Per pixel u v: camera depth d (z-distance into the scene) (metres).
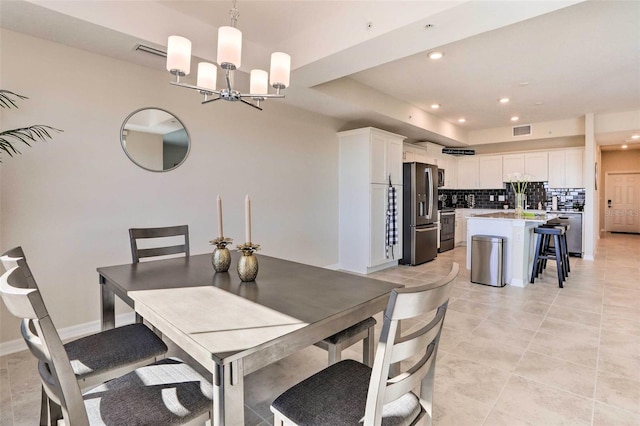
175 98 3.33
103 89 2.87
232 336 1.11
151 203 3.19
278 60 1.90
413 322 3.11
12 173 2.47
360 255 5.09
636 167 9.69
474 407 1.87
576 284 4.39
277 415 1.17
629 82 4.25
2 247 2.45
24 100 2.49
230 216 3.83
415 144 7.03
